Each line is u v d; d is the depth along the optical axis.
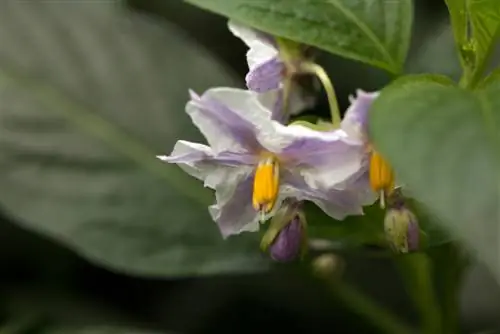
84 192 0.34
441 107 0.27
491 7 0.29
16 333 0.35
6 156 0.34
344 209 0.30
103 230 0.34
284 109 0.31
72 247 0.33
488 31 0.29
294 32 0.30
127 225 0.34
